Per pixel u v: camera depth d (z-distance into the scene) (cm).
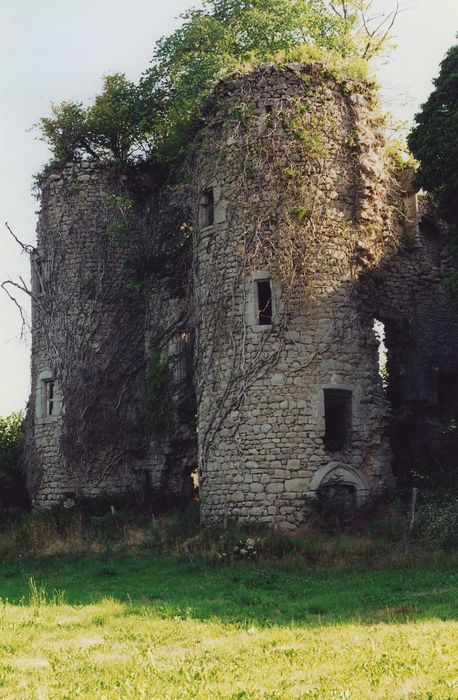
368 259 2294
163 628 1280
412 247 2562
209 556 1939
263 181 2234
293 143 2241
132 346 2725
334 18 3200
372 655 1043
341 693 891
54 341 2752
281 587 1661
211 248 2286
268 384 2155
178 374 2594
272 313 2183
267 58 2389
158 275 2602
